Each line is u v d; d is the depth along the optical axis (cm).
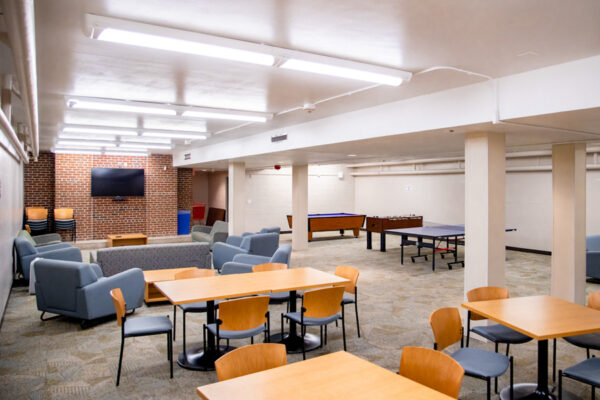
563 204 617
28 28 213
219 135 894
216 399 205
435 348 317
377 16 278
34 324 555
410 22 288
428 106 496
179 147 1171
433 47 337
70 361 434
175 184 1440
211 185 1889
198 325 550
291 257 1082
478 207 504
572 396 362
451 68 389
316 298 420
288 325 548
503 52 346
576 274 608
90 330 530
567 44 327
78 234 1291
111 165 1340
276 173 1653
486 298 406
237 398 206
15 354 452
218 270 862
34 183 1283
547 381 364
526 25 290
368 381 226
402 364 258
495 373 303
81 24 293
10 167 698
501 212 507
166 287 432
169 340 399
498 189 504
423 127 503
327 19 284
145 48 351
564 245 616
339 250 1205
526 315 339
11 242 750
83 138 941
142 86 480
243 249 830
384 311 611
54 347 473
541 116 397
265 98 536
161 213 1419
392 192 1620
